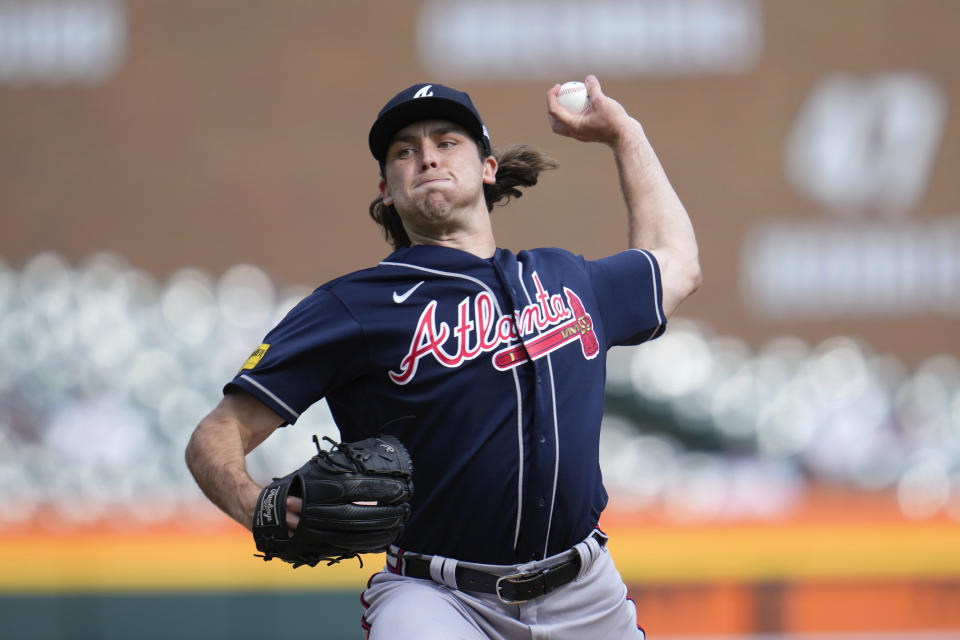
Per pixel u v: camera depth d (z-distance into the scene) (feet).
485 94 110.63
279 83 112.27
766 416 88.58
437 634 24.36
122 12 112.27
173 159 112.06
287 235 111.86
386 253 111.96
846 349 105.50
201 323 89.71
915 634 61.98
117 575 60.64
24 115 112.06
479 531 25.32
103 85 112.27
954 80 110.01
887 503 77.46
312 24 112.16
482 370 25.25
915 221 109.81
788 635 62.08
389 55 111.75
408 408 25.23
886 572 62.34
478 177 27.30
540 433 25.25
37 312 87.35
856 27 110.42
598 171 110.93
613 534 64.18
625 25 110.63
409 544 26.05
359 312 25.38
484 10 110.42
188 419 83.71
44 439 81.35
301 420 76.84
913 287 109.50
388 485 23.18
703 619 62.08
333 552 23.44
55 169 111.75
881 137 110.22
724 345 108.06
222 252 111.65
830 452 87.61
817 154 110.22
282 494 22.79
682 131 110.63
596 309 27.66
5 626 60.23
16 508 73.31
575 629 26.16
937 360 108.37
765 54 110.83
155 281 110.93
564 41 110.32
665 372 89.04
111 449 80.94
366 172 112.06
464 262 26.18
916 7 110.22
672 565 62.49
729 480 83.25
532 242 111.24
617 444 85.71
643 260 28.94
